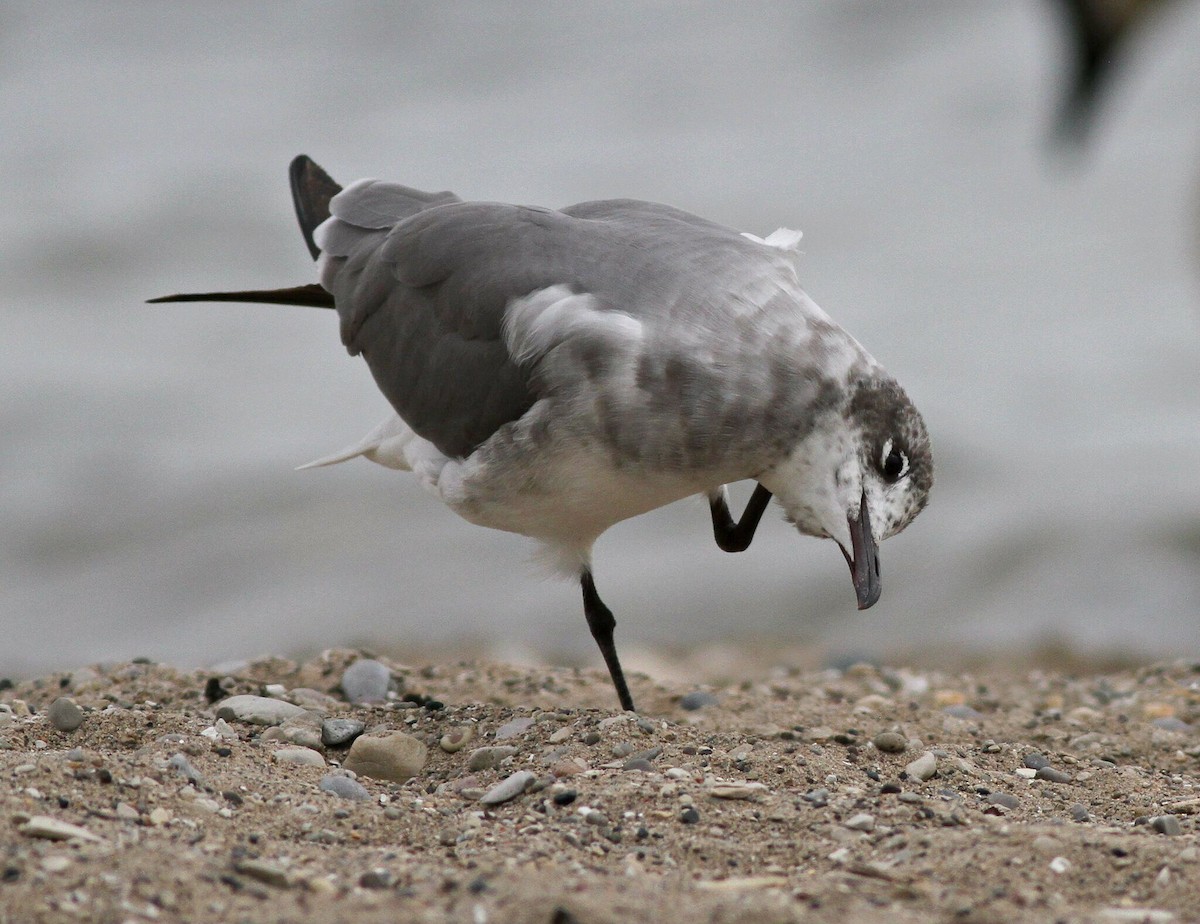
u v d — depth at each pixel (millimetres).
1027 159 28812
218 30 44562
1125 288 22469
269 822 6371
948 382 19938
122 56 43156
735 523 9016
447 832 6402
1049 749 8594
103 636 15703
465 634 14898
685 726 8031
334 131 34344
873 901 5648
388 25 42906
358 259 8914
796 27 38156
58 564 17266
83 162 33406
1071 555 15531
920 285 23484
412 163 31250
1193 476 16750
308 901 5434
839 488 7625
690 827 6539
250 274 26891
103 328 24391
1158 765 8547
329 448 19391
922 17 36906
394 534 17250
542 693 9469
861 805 6848
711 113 33156
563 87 36156
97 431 20312
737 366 7492
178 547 17328
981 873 5961
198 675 9102
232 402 21016
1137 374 19672
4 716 7703
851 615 14953
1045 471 17438
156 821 6176
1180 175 26594
